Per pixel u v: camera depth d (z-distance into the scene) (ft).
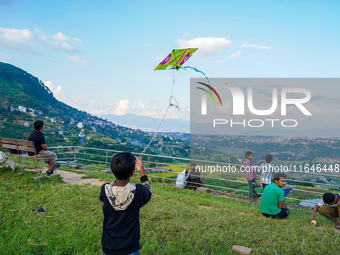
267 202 19.75
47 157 25.67
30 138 24.88
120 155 7.89
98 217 16.87
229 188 30.27
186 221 17.29
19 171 26.35
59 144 223.92
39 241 12.86
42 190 21.83
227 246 13.83
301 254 13.52
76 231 14.42
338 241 15.10
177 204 21.24
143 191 8.03
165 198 23.24
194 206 21.62
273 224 17.81
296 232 16.43
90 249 12.67
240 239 14.94
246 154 28.14
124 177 7.83
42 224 15.33
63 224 15.26
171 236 14.82
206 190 31.48
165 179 36.14
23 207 17.37
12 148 26.18
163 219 17.35
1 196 19.01
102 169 41.16
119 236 7.66
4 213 16.02
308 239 15.37
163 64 16.74
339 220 18.57
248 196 29.48
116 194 7.68
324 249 13.91
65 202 19.24
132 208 7.79
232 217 18.53
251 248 13.71
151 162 34.55
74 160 41.37
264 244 14.19
